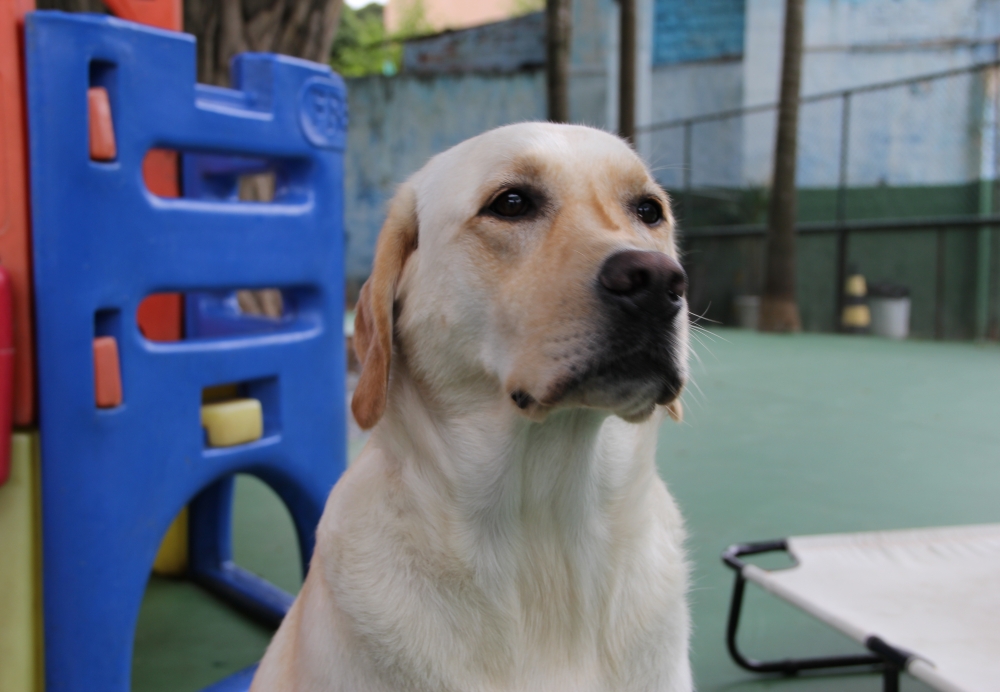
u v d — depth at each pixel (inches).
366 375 60.9
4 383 68.6
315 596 61.5
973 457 184.5
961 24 472.4
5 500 71.6
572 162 59.3
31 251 71.2
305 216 95.3
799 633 104.7
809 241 481.1
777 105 442.0
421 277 62.1
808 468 176.6
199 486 84.8
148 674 95.9
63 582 72.8
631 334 50.2
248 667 90.3
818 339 425.7
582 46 554.3
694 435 209.2
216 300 118.1
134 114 76.3
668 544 65.3
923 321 448.8
